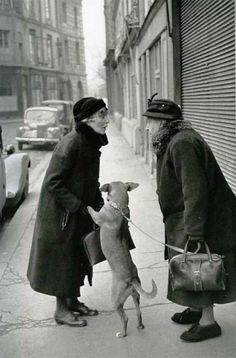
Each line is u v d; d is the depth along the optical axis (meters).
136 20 13.49
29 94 51.75
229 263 3.33
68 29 67.62
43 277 3.76
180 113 3.43
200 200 3.11
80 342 3.64
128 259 3.53
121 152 16.78
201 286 3.19
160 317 3.97
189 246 3.32
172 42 8.05
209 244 3.29
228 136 5.43
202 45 6.52
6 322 4.04
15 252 6.01
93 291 4.60
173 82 8.11
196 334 3.50
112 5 29.23
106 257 3.53
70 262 3.75
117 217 3.49
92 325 3.90
